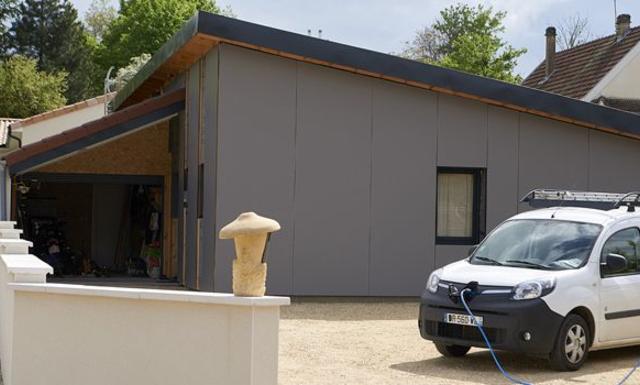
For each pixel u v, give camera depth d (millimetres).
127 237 24766
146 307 7438
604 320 10562
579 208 11781
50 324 7953
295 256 16328
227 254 16031
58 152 18000
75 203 25750
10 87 58594
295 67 16359
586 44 34312
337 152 16531
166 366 7316
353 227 16562
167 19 64250
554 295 10070
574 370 10266
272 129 16281
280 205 16297
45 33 72875
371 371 10055
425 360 10828
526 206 17281
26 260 8891
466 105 17031
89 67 73000
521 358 11164
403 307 15844
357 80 16609
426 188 16844
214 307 7031
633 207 11719
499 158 17172
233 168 16109
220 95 16078
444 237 17094
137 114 18766
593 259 10648
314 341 11992
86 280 21031
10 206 19922
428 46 68875
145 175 21359
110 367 7645
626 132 17297
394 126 16750
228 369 6941
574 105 17094
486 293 10195
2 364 9844
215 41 16141
